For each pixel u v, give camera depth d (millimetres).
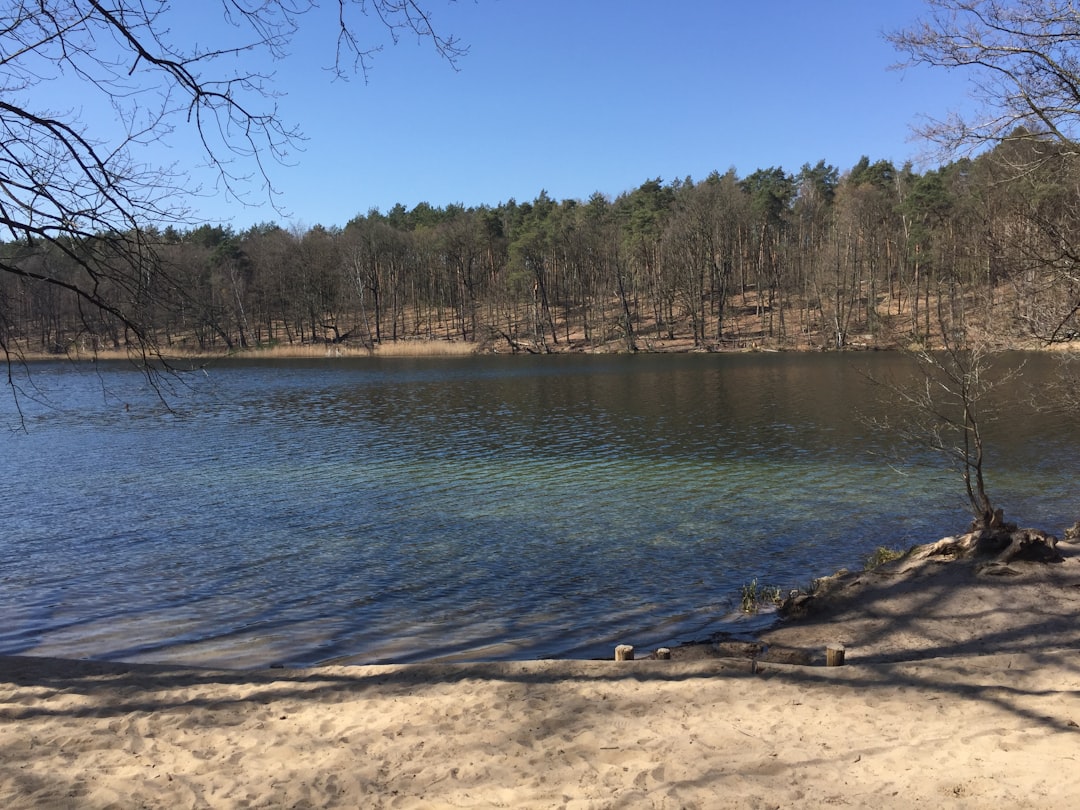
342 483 18484
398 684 6758
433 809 4441
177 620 9750
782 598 9898
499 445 23500
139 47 5949
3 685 7020
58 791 4816
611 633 8961
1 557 12656
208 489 18000
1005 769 4527
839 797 4320
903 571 9578
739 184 92938
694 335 71062
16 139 6152
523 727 5641
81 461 22016
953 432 22531
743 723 5547
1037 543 9305
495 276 95438
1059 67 9031
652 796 4418
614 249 76562
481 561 12062
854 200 67938
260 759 5289
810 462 19438
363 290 93375
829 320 69125
